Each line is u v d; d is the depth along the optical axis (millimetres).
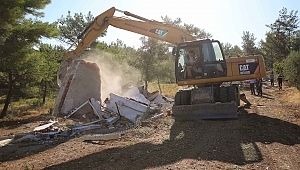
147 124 8977
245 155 5309
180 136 7086
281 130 7324
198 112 9305
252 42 54719
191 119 8938
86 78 11312
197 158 5211
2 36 12391
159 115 10188
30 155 6801
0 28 12016
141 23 11195
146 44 23359
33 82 17703
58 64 21531
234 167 4641
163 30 11156
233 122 8414
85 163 5465
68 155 6305
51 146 7590
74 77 10961
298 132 7234
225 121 8703
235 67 9977
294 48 40031
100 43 25422
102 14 11250
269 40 44812
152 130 8219
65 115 10633
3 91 33781
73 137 8656
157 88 33250
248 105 12750
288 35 41688
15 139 8867
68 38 26312
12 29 12750
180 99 10133
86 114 10820
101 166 5168
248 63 10000
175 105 10102
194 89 9641
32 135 8789
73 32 26047
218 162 4930
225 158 5152
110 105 10891
